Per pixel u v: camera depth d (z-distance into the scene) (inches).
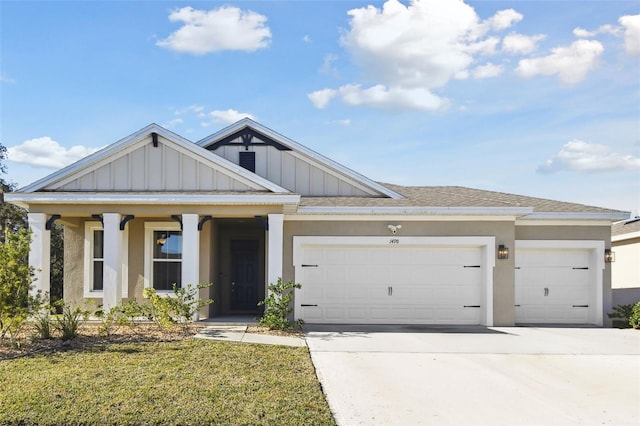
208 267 595.8
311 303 585.6
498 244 587.2
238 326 517.7
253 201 524.7
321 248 590.6
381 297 588.7
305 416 262.5
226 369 339.9
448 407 284.2
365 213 580.4
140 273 605.9
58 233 1119.6
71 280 609.9
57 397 280.1
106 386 298.4
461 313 590.6
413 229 585.9
